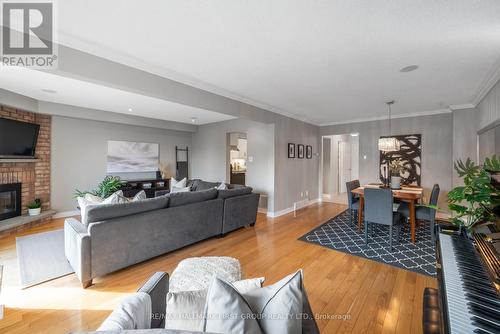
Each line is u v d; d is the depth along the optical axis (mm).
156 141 6352
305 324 974
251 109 4176
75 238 2293
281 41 2072
